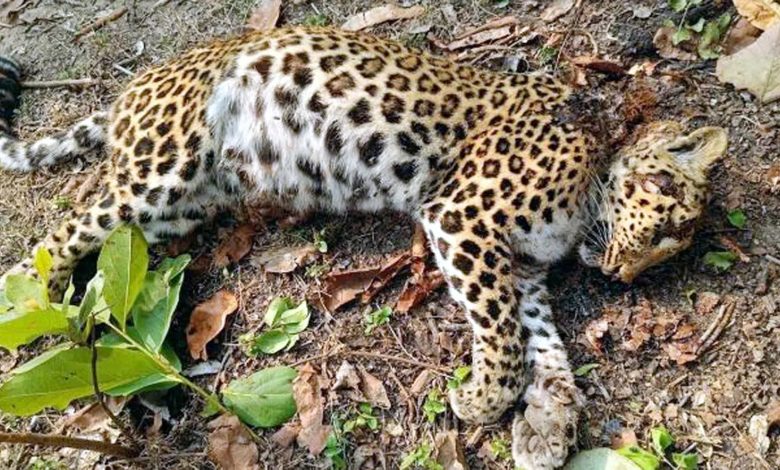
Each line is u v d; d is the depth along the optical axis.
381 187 2.69
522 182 2.59
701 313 2.59
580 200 2.62
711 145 2.56
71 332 2.37
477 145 2.64
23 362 2.64
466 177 2.62
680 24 2.92
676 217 2.53
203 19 3.11
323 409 2.53
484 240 2.57
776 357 2.53
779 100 2.80
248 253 2.74
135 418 2.55
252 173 2.73
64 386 2.37
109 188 2.69
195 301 2.69
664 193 2.52
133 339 2.52
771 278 2.61
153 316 2.58
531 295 2.64
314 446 2.49
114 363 2.40
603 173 2.63
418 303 2.65
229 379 2.60
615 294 2.63
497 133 2.63
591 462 2.42
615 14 2.97
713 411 2.49
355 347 2.61
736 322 2.57
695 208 2.53
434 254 2.65
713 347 2.55
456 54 2.98
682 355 2.54
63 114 2.99
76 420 2.55
